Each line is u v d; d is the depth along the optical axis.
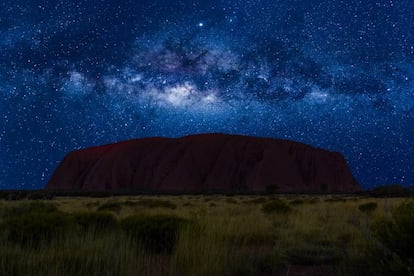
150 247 8.00
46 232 7.65
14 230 7.49
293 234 10.69
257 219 12.26
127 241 6.86
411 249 4.94
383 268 5.01
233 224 10.02
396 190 63.25
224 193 98.56
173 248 7.72
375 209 16.20
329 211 17.91
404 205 5.33
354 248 7.63
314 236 10.39
